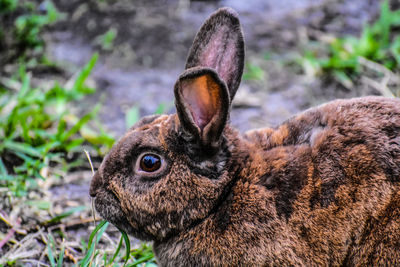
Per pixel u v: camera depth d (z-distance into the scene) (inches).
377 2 687.7
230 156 305.4
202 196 301.0
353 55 549.0
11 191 390.9
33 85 537.6
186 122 288.7
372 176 291.7
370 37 557.9
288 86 547.5
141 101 533.3
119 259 344.5
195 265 304.7
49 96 498.6
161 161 300.5
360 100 318.0
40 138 440.5
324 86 543.5
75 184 424.2
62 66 574.2
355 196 292.0
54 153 443.5
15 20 617.9
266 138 323.3
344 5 682.2
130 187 300.8
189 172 299.3
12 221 377.4
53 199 405.4
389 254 291.3
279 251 294.0
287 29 639.8
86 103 529.0
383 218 291.1
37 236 369.7
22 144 429.7
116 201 304.7
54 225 381.7
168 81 565.6
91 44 613.9
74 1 676.1
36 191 409.4
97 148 446.9
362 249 296.4
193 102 295.1
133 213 303.7
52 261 330.0
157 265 347.3
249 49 605.6
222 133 299.9
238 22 315.0
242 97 529.7
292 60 582.9
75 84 503.8
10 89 524.1
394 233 289.3
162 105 451.5
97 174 309.7
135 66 586.9
